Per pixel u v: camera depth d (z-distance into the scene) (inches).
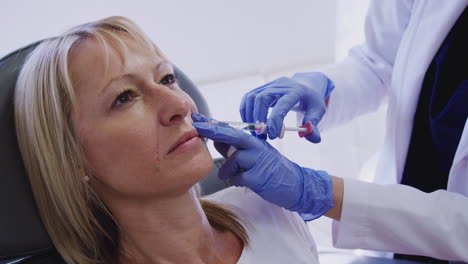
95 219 33.8
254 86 103.9
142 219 32.5
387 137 50.8
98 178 31.4
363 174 64.2
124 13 90.3
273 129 36.9
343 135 89.2
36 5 83.7
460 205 36.3
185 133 29.8
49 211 32.5
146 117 29.1
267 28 101.0
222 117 94.5
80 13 87.6
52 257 35.3
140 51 31.2
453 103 40.8
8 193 31.0
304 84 45.1
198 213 33.9
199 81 106.4
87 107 29.4
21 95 31.2
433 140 44.6
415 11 47.3
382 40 53.8
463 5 41.1
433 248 36.9
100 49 29.6
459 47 41.9
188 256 33.8
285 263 36.4
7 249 31.7
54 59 30.4
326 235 64.2
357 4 75.1
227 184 50.8
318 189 37.5
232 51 103.1
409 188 38.6
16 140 31.7
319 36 105.1
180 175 29.4
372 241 39.2
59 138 30.4
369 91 55.3
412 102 45.3
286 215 40.0
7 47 87.6
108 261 34.9
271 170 35.2
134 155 29.0
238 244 37.4
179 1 91.6
